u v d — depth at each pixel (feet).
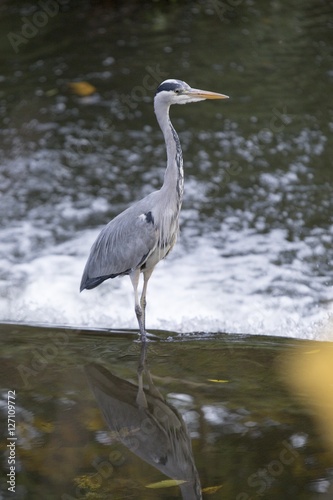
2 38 61.21
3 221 42.78
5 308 37.68
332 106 51.08
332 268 38.19
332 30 60.39
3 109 51.93
